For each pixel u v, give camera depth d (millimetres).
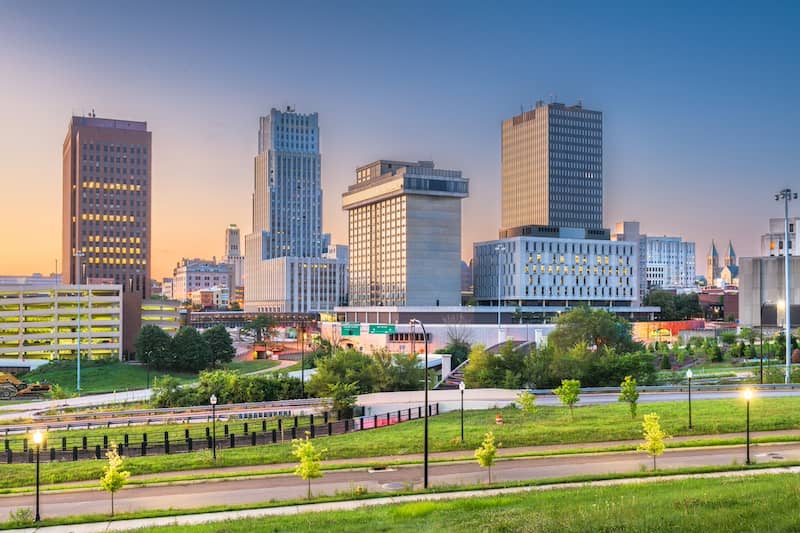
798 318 180625
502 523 28172
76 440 70312
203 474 49125
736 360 133875
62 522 35656
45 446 64562
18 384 136500
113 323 185000
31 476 51469
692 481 36406
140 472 51562
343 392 82875
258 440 64438
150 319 198625
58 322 180625
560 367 99375
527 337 181625
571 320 127688
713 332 190625
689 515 26906
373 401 84875
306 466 39969
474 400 81125
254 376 105188
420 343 183625
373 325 182750
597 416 65375
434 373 120000
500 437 56812
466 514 31234
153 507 39688
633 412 63344
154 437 70500
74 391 134500
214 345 179750
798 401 70875
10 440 70812
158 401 99625
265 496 41344
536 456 49812
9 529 34656
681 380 101562
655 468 43281
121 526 34312
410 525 29672
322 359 106688
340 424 72312
